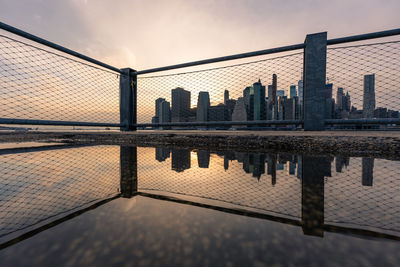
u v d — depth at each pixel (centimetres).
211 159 163
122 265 34
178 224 51
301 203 65
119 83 392
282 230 47
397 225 49
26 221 52
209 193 78
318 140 202
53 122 286
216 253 38
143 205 66
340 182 90
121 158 173
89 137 367
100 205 65
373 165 128
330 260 35
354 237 43
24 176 108
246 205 65
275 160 152
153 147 267
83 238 44
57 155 195
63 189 84
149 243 42
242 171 118
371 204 63
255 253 38
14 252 38
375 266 33
